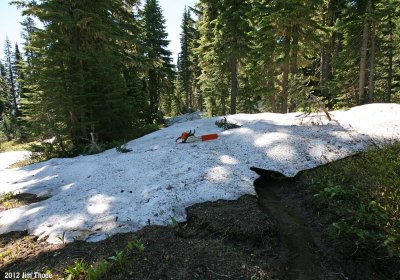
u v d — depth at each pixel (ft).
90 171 32.19
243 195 22.63
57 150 51.13
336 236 16.94
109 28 54.44
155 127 71.15
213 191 22.94
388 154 24.67
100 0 53.78
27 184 32.12
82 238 19.02
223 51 73.92
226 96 97.81
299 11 51.60
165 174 26.89
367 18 62.85
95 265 15.65
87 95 49.03
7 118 150.82
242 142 31.83
